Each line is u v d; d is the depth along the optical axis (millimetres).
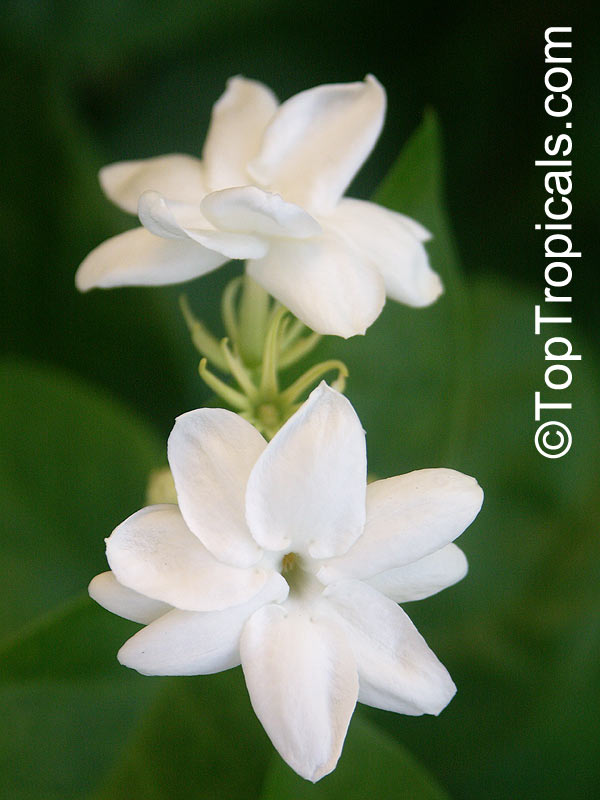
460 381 202
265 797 168
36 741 178
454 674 210
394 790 173
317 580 153
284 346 177
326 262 163
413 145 189
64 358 221
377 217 171
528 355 229
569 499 221
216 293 228
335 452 147
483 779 215
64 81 234
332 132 174
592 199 243
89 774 179
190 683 184
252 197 154
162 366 222
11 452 201
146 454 203
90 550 200
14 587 197
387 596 155
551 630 213
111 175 183
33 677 175
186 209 164
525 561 218
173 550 147
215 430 148
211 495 147
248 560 148
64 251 221
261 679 147
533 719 208
